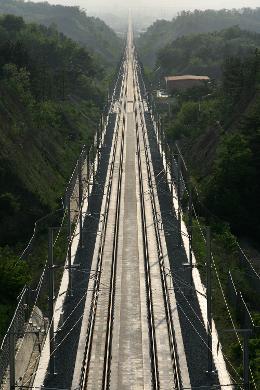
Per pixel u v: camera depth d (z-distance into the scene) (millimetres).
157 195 113625
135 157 147250
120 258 85125
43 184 98000
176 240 90125
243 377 49000
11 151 94125
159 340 62125
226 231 89500
